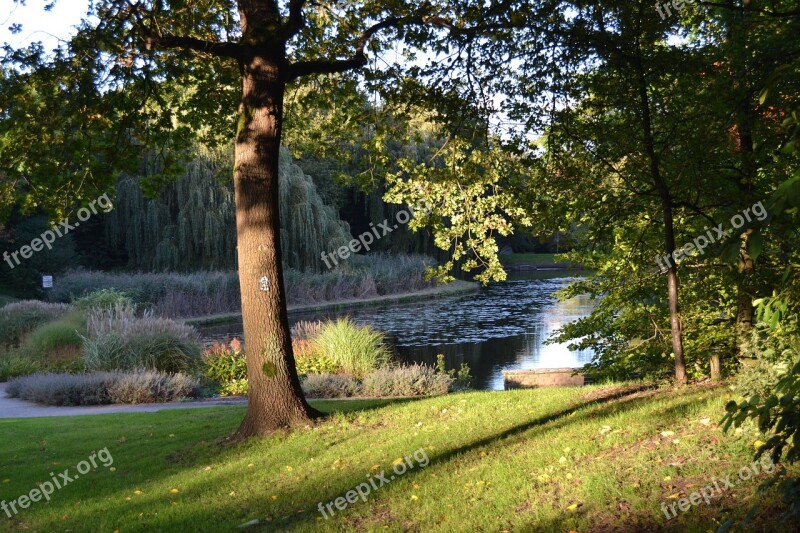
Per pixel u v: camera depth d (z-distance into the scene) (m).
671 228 9.38
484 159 10.41
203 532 6.30
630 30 8.72
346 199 54.16
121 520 6.83
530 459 6.80
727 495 4.94
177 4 10.77
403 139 12.51
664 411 7.50
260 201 9.55
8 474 8.90
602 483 5.70
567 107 9.57
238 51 9.66
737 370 9.96
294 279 39.19
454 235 10.80
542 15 9.01
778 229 2.88
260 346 9.64
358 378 17.81
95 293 27.86
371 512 6.23
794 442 2.53
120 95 11.36
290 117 13.88
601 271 13.38
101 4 10.27
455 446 7.91
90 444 10.34
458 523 5.60
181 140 13.02
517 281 60.38
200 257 39.25
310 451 8.55
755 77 7.70
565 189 10.25
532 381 17.27
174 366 18.94
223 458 8.80
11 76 10.14
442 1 10.39
